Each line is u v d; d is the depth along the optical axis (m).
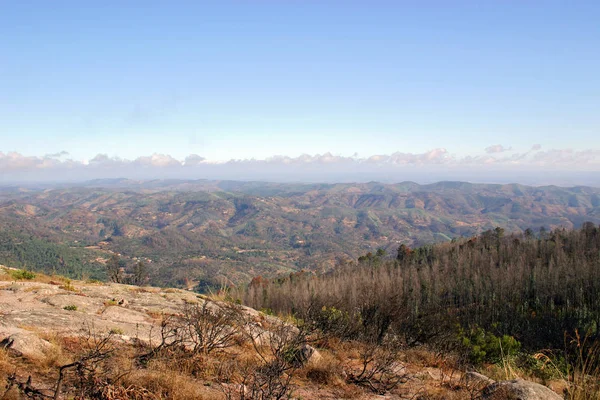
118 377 4.16
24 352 4.64
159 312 8.59
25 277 10.88
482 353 9.35
